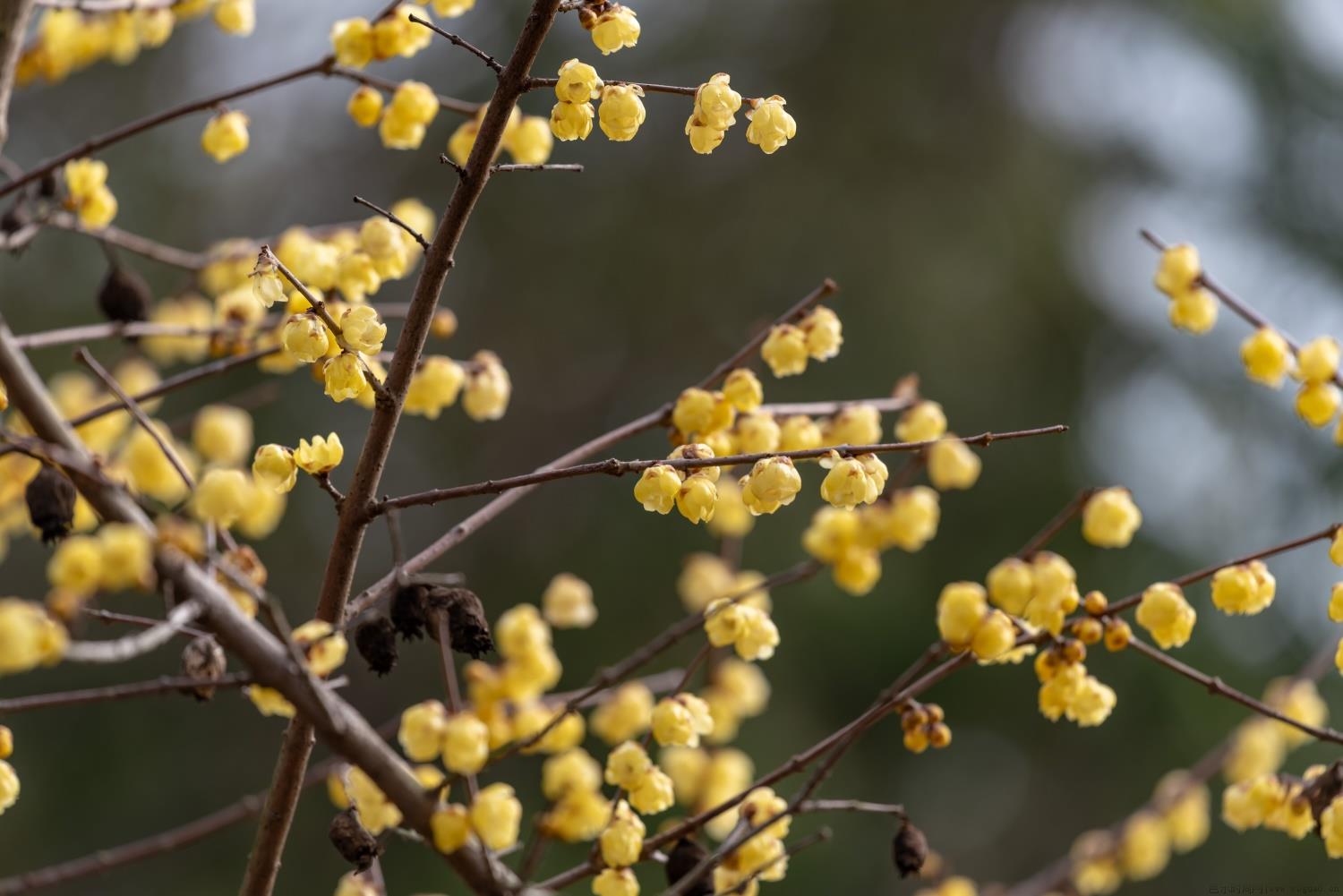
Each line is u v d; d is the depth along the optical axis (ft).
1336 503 37.35
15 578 31.86
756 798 9.84
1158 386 39.37
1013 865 33.47
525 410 37.42
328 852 30.50
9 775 8.48
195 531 7.45
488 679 10.66
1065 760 34.24
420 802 7.95
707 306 37.96
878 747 33.88
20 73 12.44
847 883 31.76
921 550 35.12
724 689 12.85
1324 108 42.16
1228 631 34.30
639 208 38.93
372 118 10.75
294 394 35.42
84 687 32.30
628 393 37.58
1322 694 33.19
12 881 9.95
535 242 38.81
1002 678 34.37
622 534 35.12
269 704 8.80
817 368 36.45
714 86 7.95
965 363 37.22
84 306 35.65
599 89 7.96
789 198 38.73
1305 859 30.78
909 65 40.45
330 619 8.26
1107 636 9.23
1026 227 39.47
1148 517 36.68
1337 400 10.57
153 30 12.35
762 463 7.81
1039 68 42.45
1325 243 41.11
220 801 32.01
